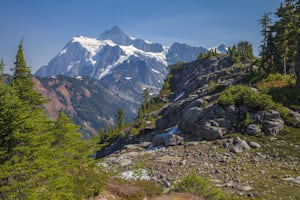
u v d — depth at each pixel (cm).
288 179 2166
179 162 2761
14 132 1034
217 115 3650
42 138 1120
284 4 6231
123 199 1644
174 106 6425
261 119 3359
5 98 1082
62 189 1192
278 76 5091
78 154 1483
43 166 1077
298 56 4400
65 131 1455
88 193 1491
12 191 995
